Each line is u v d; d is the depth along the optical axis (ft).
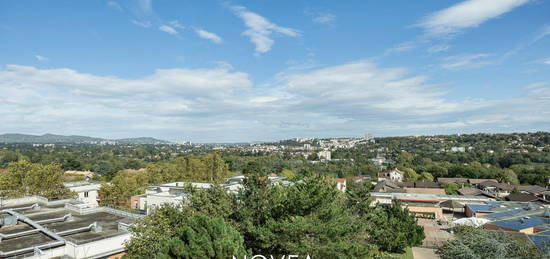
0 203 107.04
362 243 66.64
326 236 54.39
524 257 58.39
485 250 61.87
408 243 107.86
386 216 107.65
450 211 203.62
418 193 236.84
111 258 65.62
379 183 282.56
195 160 243.40
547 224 124.47
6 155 412.36
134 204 146.20
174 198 126.72
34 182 139.23
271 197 70.64
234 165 352.28
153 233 58.65
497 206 175.83
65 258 59.98
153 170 230.48
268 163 363.97
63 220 82.33
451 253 65.41
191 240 44.93
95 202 167.53
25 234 67.51
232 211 69.26
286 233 55.47
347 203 99.66
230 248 44.52
